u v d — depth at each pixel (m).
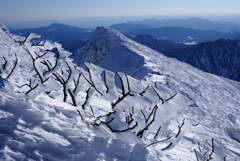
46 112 3.53
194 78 45.09
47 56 3.64
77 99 8.53
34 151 2.62
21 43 3.51
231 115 26.67
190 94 30.00
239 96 44.16
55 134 3.09
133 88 2.86
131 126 3.26
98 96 11.51
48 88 3.57
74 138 3.13
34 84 4.19
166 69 42.91
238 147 14.58
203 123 19.19
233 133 19.00
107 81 2.96
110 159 2.94
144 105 2.94
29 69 11.08
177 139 3.42
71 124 3.51
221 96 37.53
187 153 7.35
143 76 37.00
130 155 3.12
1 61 11.11
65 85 4.32
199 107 24.94
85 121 3.82
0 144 2.54
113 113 2.94
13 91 3.68
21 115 3.20
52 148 2.77
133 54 51.31
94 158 2.85
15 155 2.46
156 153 4.32
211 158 3.36
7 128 2.85
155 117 2.92
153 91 3.00
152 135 6.90
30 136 2.84
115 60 52.84
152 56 54.00
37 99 3.88
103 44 62.84
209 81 49.56
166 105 2.88
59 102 4.25
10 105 3.31
